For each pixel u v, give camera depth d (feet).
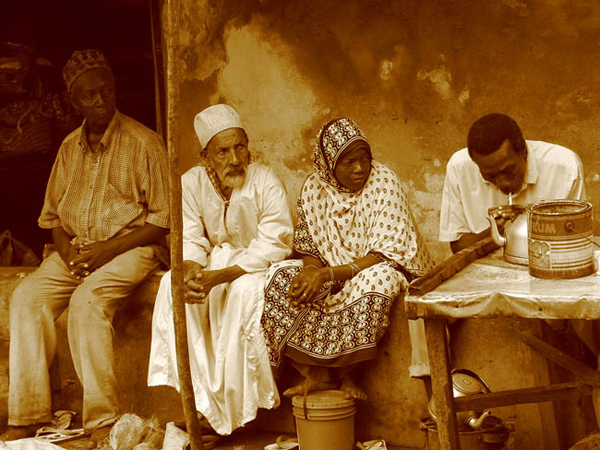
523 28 16.63
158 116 19.53
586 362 13.61
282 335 13.96
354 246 14.43
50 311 16.15
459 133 17.24
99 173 16.21
